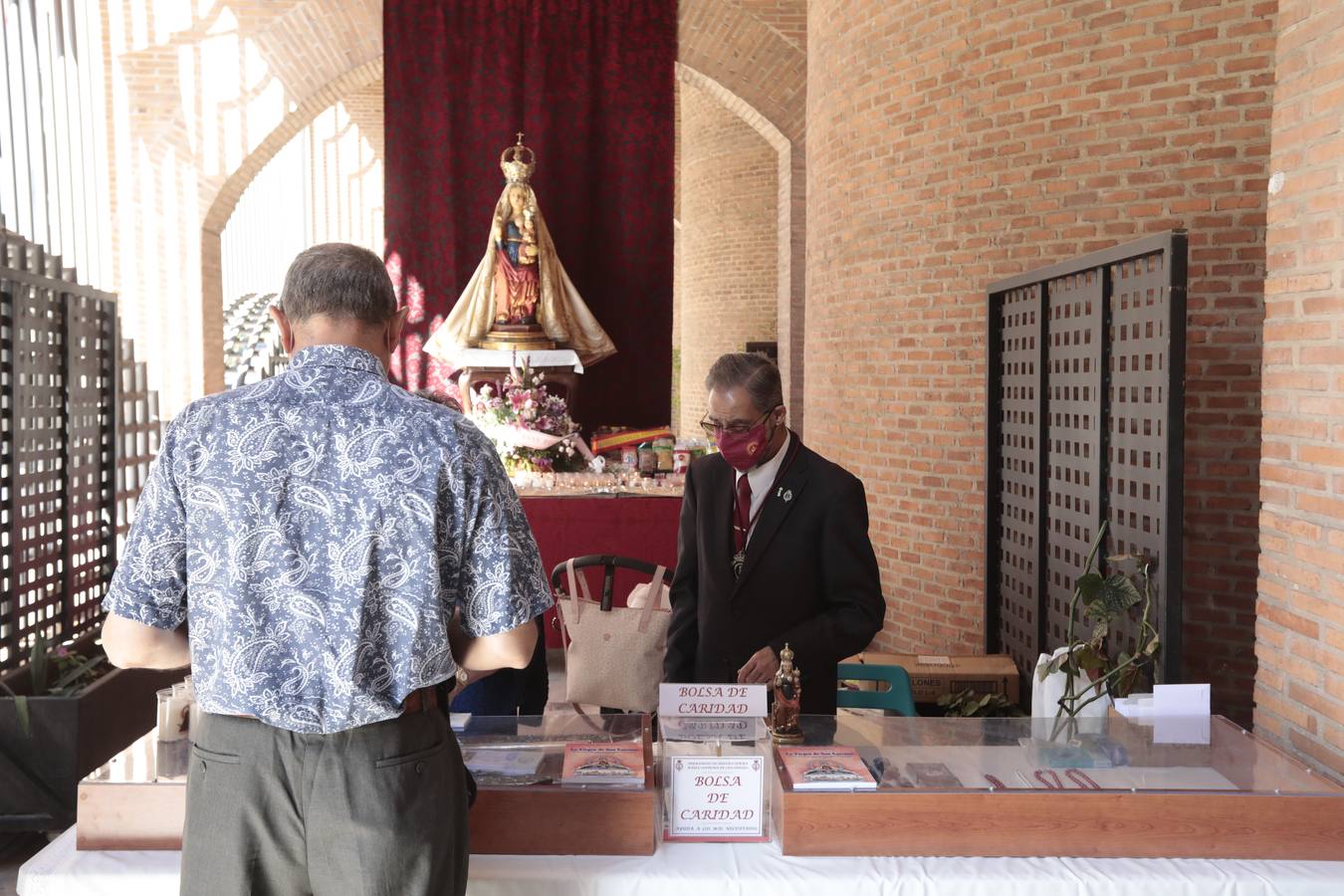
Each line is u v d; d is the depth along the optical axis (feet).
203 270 34.99
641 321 34.45
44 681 12.85
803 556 8.80
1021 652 16.47
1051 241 18.26
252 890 5.18
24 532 14.26
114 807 6.75
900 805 6.68
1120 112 17.49
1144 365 12.09
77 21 17.70
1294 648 8.54
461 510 5.30
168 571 5.18
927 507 20.53
